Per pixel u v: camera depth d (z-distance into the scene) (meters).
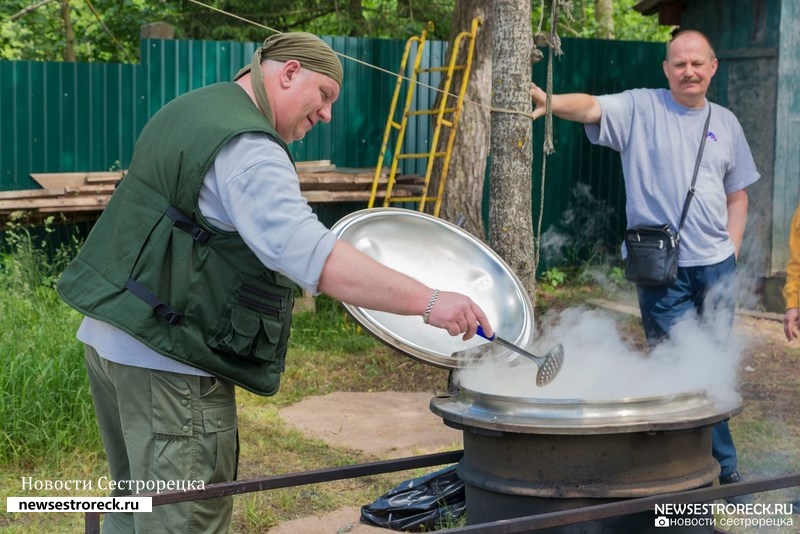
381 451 5.29
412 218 3.51
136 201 2.75
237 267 2.74
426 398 6.52
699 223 4.34
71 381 5.20
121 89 8.97
